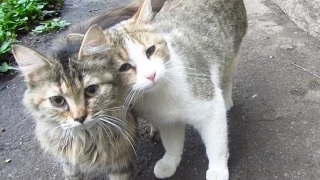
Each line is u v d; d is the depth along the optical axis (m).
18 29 0.96
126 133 0.47
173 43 0.49
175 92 0.46
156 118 0.49
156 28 0.49
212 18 0.55
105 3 1.10
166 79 0.45
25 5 1.02
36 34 0.96
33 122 0.68
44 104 0.42
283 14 0.87
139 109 0.48
